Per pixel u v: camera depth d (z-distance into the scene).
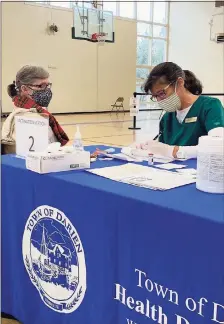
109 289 1.17
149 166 1.49
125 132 7.74
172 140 2.04
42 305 1.46
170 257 0.98
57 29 11.70
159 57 14.59
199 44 13.55
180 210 0.94
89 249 1.21
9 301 1.62
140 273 1.06
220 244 0.86
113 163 1.56
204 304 0.92
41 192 1.37
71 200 1.25
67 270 1.32
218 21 12.73
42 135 1.54
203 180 1.09
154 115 12.49
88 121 10.08
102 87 13.15
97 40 11.87
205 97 1.98
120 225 1.10
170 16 14.25
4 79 10.72
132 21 13.50
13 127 1.98
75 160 1.41
